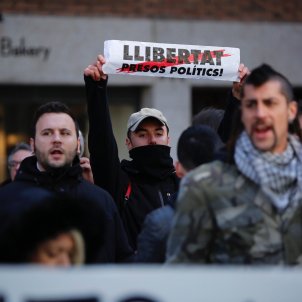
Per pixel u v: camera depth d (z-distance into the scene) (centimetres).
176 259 632
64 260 573
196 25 2345
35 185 840
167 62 905
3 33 2212
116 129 2300
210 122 938
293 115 655
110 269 511
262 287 521
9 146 2252
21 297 499
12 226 564
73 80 2253
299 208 625
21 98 2258
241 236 618
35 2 2236
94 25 2266
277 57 2411
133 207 958
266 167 621
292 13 2428
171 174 990
